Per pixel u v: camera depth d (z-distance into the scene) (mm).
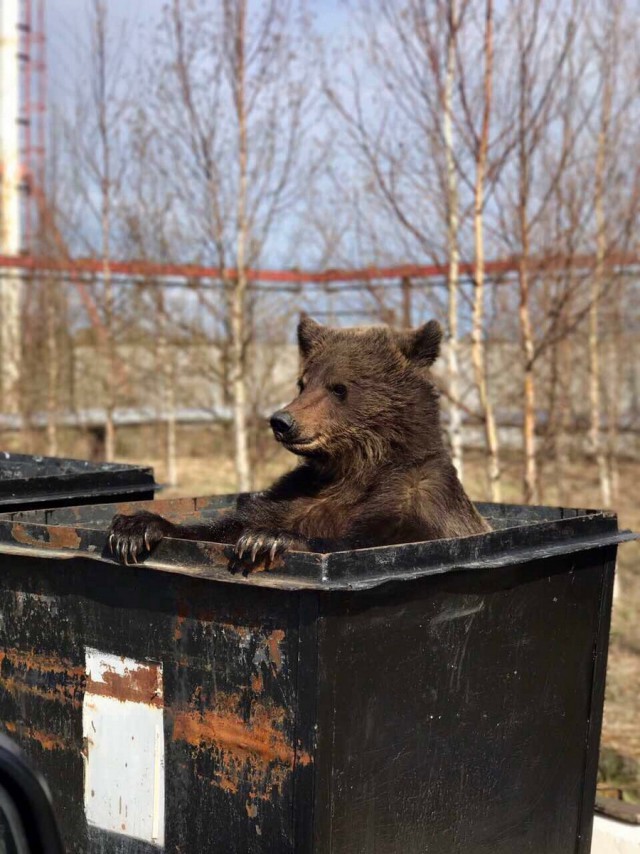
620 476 12484
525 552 2559
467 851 2539
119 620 2426
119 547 2334
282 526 3180
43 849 1961
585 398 11094
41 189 10938
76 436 13195
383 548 2219
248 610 2223
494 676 2561
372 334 3320
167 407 12898
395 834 2346
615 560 2945
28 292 11453
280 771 2205
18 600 2596
